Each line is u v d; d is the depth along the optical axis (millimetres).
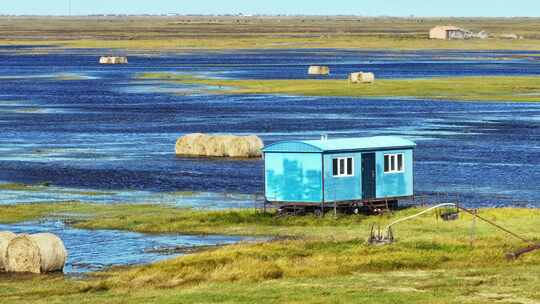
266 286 75812
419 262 83688
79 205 120438
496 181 138750
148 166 153750
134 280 79875
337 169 110438
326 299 70875
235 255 86938
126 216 112938
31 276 84125
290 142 110438
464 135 190000
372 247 89750
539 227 100750
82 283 80000
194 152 166250
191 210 116562
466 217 105750
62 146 177750
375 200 112438
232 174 145375
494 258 85062
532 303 69625
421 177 142000
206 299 71625
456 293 72562
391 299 70688
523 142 180125
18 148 175125
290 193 110938
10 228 107188
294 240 95250
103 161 159250
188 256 87812
